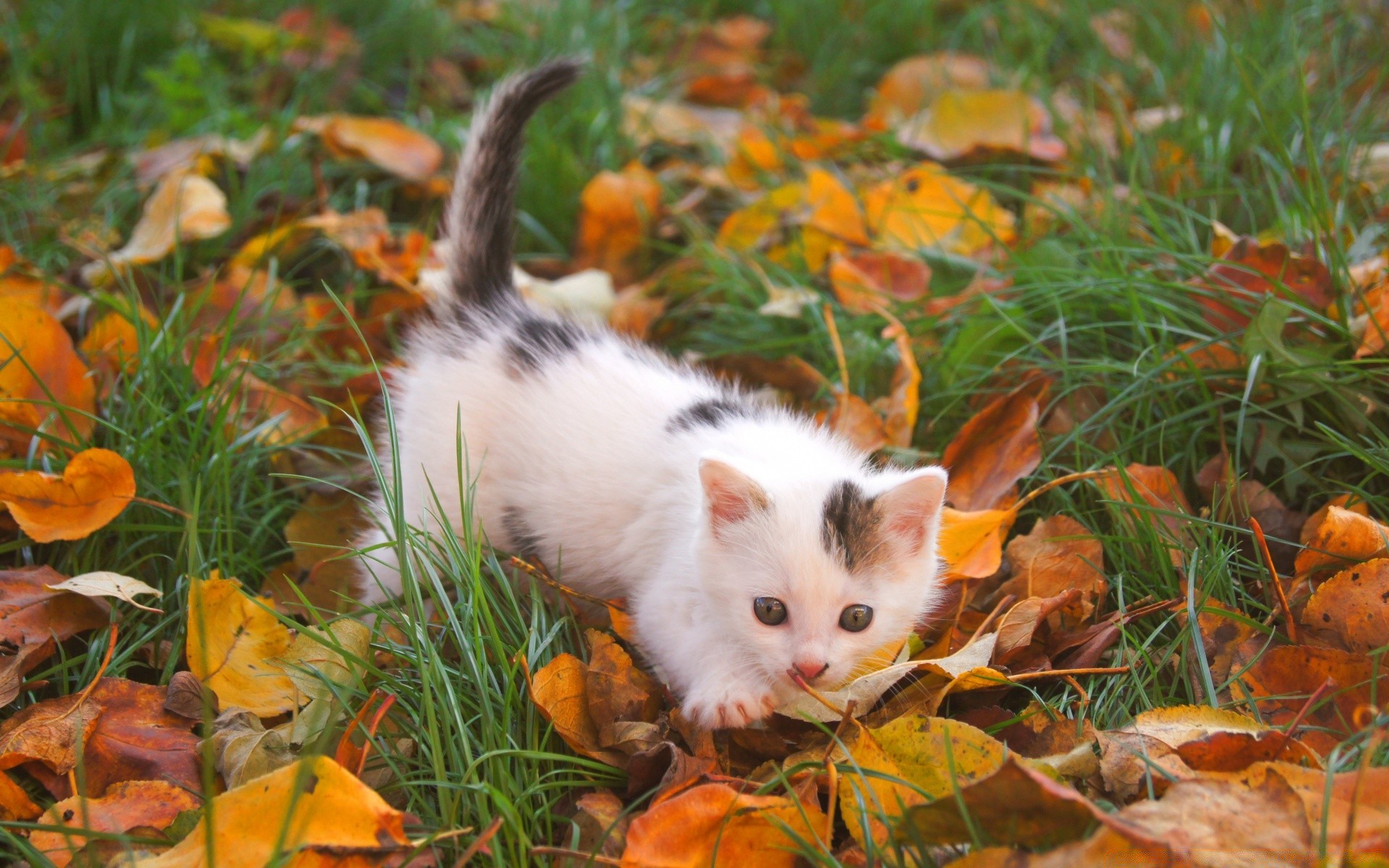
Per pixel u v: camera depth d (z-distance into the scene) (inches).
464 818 23.4
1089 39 40.7
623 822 23.2
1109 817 21.5
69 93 38.3
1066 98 37.6
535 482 26.6
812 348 31.2
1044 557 26.4
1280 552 26.4
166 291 31.5
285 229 32.5
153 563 27.0
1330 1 37.8
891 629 25.2
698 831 22.8
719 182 35.4
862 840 22.7
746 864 22.8
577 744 24.2
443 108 39.8
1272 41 36.2
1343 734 23.6
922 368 30.1
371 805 22.4
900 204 33.4
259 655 24.8
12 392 27.6
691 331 32.5
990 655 24.6
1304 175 31.5
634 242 34.4
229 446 28.0
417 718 24.1
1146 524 26.2
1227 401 28.0
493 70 42.3
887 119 38.6
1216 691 24.5
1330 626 24.7
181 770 23.9
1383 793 22.2
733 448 26.1
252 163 34.9
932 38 43.9
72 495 26.1
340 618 25.1
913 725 23.4
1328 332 28.2
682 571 25.4
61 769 23.8
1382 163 32.5
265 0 43.4
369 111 40.1
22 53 37.8
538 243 35.5
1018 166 34.6
